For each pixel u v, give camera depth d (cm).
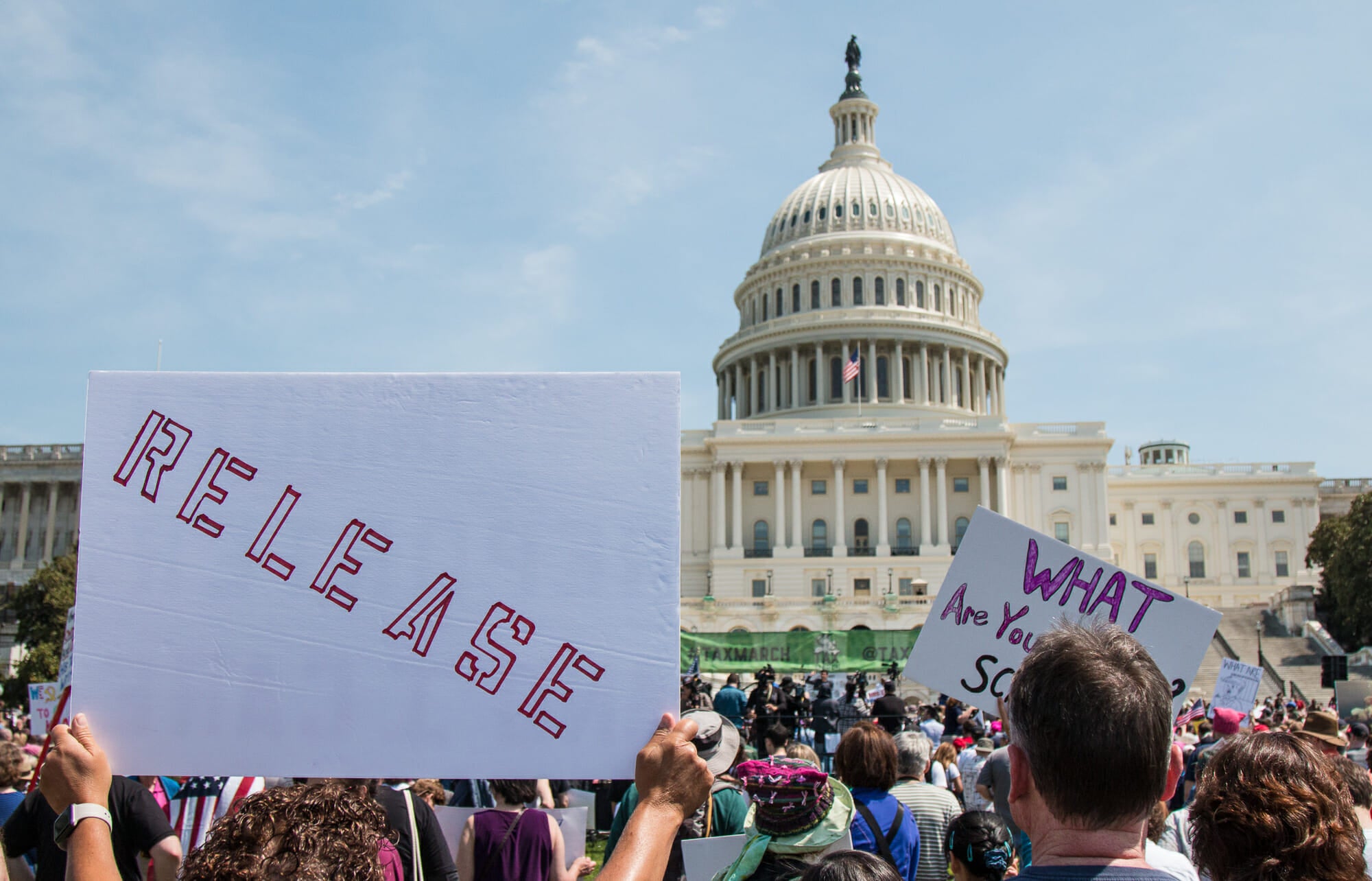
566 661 536
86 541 549
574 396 552
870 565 11406
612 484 546
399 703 538
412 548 546
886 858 883
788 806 699
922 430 11662
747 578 11538
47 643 8519
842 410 13338
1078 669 425
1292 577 12612
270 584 546
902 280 14325
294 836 428
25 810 823
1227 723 1474
